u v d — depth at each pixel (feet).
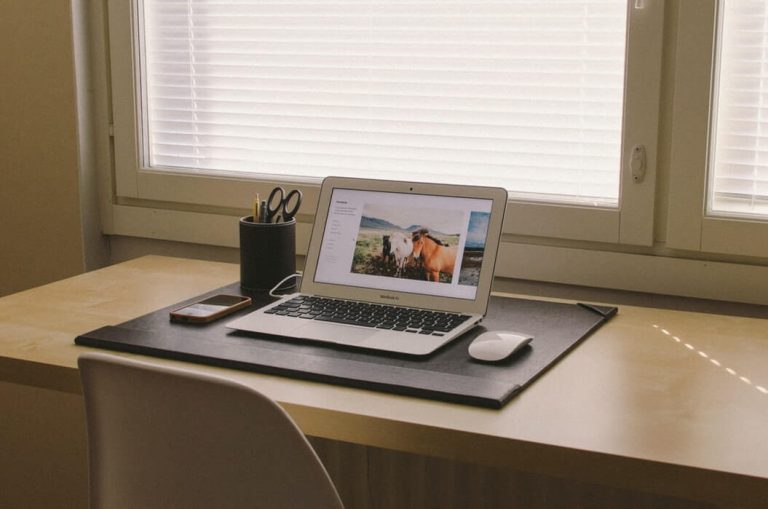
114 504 3.95
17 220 7.43
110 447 3.85
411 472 6.41
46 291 5.74
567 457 3.51
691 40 5.38
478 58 6.06
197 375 3.43
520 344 4.44
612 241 5.78
